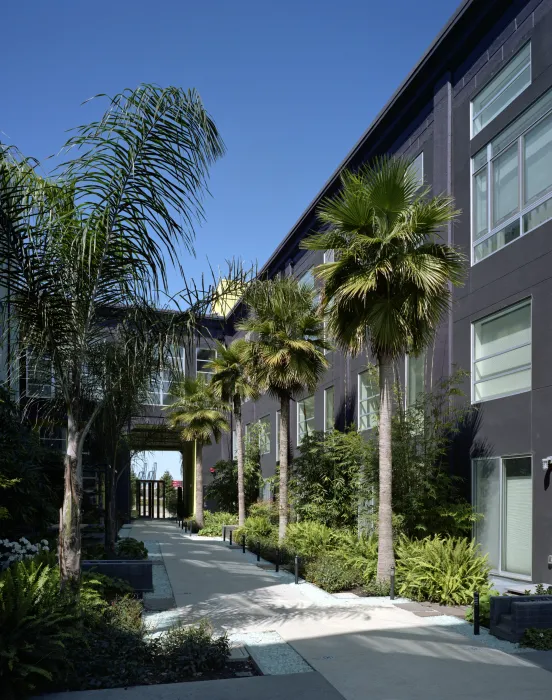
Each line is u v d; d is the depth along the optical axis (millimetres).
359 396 23125
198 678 7094
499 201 15609
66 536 8117
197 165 8305
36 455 13984
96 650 7273
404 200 12406
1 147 7691
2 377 13617
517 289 14414
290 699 6324
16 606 6527
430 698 6391
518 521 13984
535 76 14391
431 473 14836
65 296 8352
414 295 12438
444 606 11062
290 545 17547
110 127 7855
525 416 13797
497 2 15641
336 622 9820
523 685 6789
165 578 14758
